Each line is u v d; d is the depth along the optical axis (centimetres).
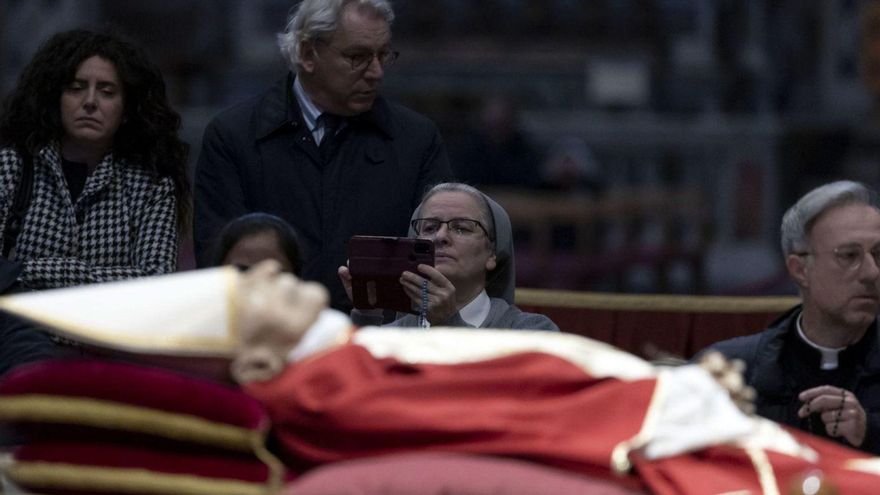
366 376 716
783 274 2972
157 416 676
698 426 725
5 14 3941
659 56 4209
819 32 4306
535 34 4184
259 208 1272
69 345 1007
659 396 724
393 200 1283
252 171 1275
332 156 1281
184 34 4081
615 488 669
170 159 1190
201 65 4031
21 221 1148
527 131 4003
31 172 1159
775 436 763
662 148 4091
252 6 4103
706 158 4097
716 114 4197
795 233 1064
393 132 1299
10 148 1162
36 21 3972
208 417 683
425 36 4153
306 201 1270
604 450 696
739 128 4066
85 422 674
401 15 4153
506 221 1155
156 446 687
